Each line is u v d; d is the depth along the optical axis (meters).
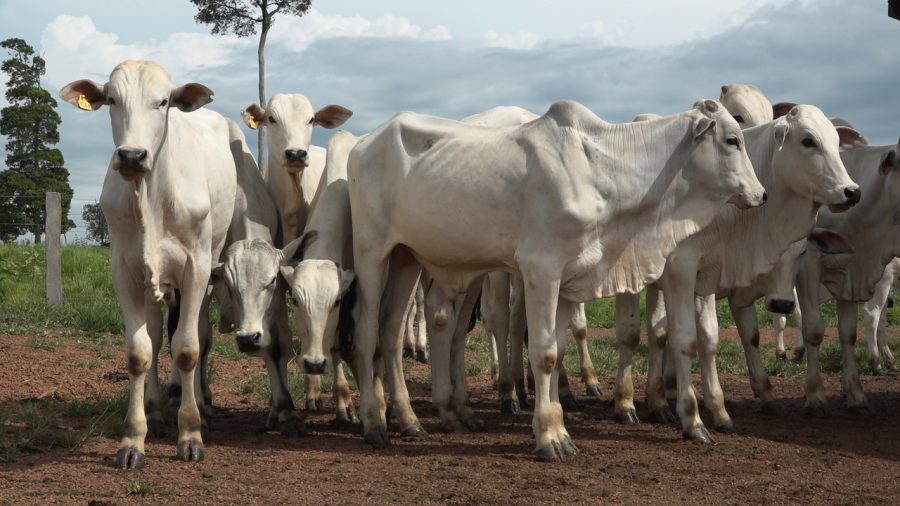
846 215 8.41
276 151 8.12
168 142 5.87
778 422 7.79
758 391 8.26
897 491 5.43
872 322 11.08
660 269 6.51
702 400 9.11
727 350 12.23
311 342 6.36
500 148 6.38
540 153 6.21
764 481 5.60
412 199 6.57
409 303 7.24
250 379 9.40
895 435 7.25
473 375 10.73
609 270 6.41
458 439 6.93
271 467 5.88
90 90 5.67
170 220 5.95
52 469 5.68
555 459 6.08
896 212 8.12
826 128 7.22
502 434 7.18
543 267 6.14
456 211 6.39
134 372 5.89
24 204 46.31
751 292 8.00
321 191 7.49
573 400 8.48
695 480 5.61
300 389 8.85
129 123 5.42
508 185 6.27
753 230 7.38
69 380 8.69
